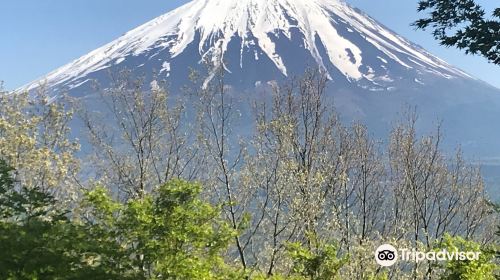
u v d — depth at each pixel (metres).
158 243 10.35
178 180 11.20
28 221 10.01
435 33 9.37
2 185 10.98
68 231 9.88
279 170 21.59
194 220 11.16
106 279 9.57
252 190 21.52
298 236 21.25
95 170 22.61
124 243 10.91
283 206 21.27
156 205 10.86
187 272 10.47
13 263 8.89
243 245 21.02
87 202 11.34
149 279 10.34
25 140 20.28
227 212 20.25
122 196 22.56
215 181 22.12
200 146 23.00
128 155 22.83
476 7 8.99
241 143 22.50
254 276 15.11
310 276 13.90
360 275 18.58
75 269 9.47
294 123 23.33
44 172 20.39
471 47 9.00
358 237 20.84
